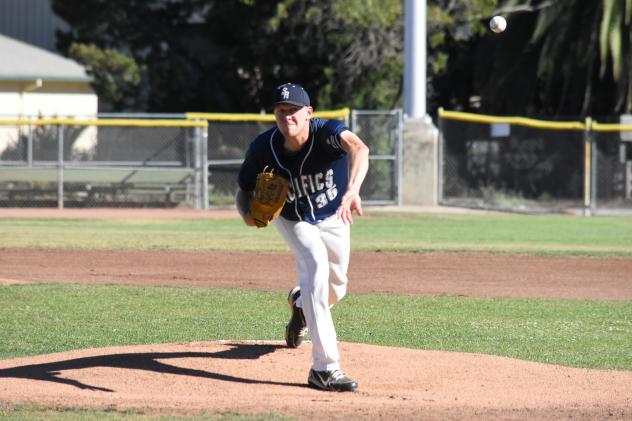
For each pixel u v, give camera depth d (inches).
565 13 3026.6
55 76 3481.8
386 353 795.4
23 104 3533.5
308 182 673.6
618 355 848.3
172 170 2672.2
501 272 1443.2
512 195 2903.5
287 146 663.8
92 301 1134.4
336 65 3161.9
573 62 3107.8
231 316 1045.2
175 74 3454.7
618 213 2679.6
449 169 2888.8
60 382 695.7
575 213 2699.3
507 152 3053.6
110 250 1658.5
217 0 3302.2
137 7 3393.2
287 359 765.9
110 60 3344.0
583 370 767.1
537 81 3302.2
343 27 3053.6
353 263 1534.2
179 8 3425.2
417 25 2709.2
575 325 1008.2
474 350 866.1
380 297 1194.0
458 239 1927.9
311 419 598.9
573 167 2987.2
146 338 916.6
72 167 2635.3
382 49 3110.2
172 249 1681.8
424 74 2738.7
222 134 2987.2
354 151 641.6
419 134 2709.2
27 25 4205.2
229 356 773.3
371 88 3159.5
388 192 2755.9
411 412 619.5
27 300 1137.4
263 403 639.8
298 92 649.0
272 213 656.4
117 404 636.1
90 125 2743.6
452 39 3346.5
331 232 693.9
